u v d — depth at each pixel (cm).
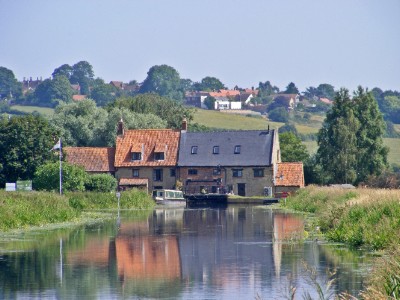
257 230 18575
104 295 10962
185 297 10806
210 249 15125
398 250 10188
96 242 16312
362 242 14725
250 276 12181
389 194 16375
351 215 16062
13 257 14188
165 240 16688
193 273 12512
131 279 12062
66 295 10975
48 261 13725
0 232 18262
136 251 14938
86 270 12838
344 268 12438
